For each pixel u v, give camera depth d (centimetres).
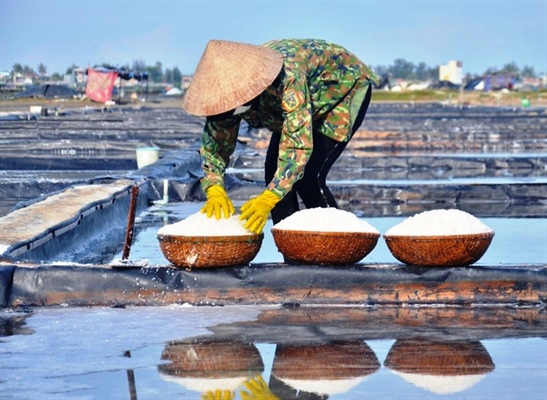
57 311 539
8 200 1277
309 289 550
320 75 587
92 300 549
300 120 540
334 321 516
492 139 2711
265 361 441
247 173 1608
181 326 502
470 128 2928
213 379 413
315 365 435
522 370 428
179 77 12406
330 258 547
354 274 550
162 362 439
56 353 453
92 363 437
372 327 503
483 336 486
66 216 832
